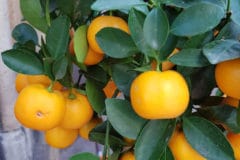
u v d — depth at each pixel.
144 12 0.32
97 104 0.37
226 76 0.30
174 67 0.35
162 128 0.34
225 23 0.33
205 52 0.29
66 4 0.36
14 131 0.79
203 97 0.36
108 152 0.37
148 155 0.33
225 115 0.34
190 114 0.34
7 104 0.76
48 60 0.35
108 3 0.31
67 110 0.37
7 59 0.36
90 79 0.38
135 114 0.34
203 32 0.30
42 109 0.34
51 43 0.36
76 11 0.37
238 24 0.30
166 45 0.32
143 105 0.30
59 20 0.35
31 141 0.85
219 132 0.32
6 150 0.79
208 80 0.35
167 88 0.29
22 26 0.43
